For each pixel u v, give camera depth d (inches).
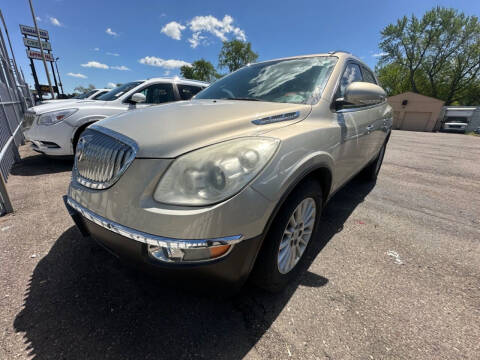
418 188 157.2
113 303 61.7
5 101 242.7
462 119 1002.1
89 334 53.6
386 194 144.4
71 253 81.1
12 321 56.3
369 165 143.9
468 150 356.5
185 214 43.2
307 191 62.2
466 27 1164.5
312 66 94.0
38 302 61.6
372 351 51.2
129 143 49.8
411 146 381.1
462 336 55.1
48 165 188.5
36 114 163.9
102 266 74.9
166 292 65.5
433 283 71.6
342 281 71.6
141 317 58.0
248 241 48.3
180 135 50.5
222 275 48.8
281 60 107.0
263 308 61.6
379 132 127.0
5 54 345.1
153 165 47.0
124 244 49.4
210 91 107.0
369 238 95.0
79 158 61.7
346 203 129.3
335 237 95.3
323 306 62.6
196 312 59.8
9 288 65.9
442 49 1237.1
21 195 130.1
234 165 47.6
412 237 96.4
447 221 110.8
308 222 70.9
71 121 166.4
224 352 50.6
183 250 45.5
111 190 50.3
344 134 81.1
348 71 98.5
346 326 57.0
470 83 1229.1
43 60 671.8
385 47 1357.0
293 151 56.3
